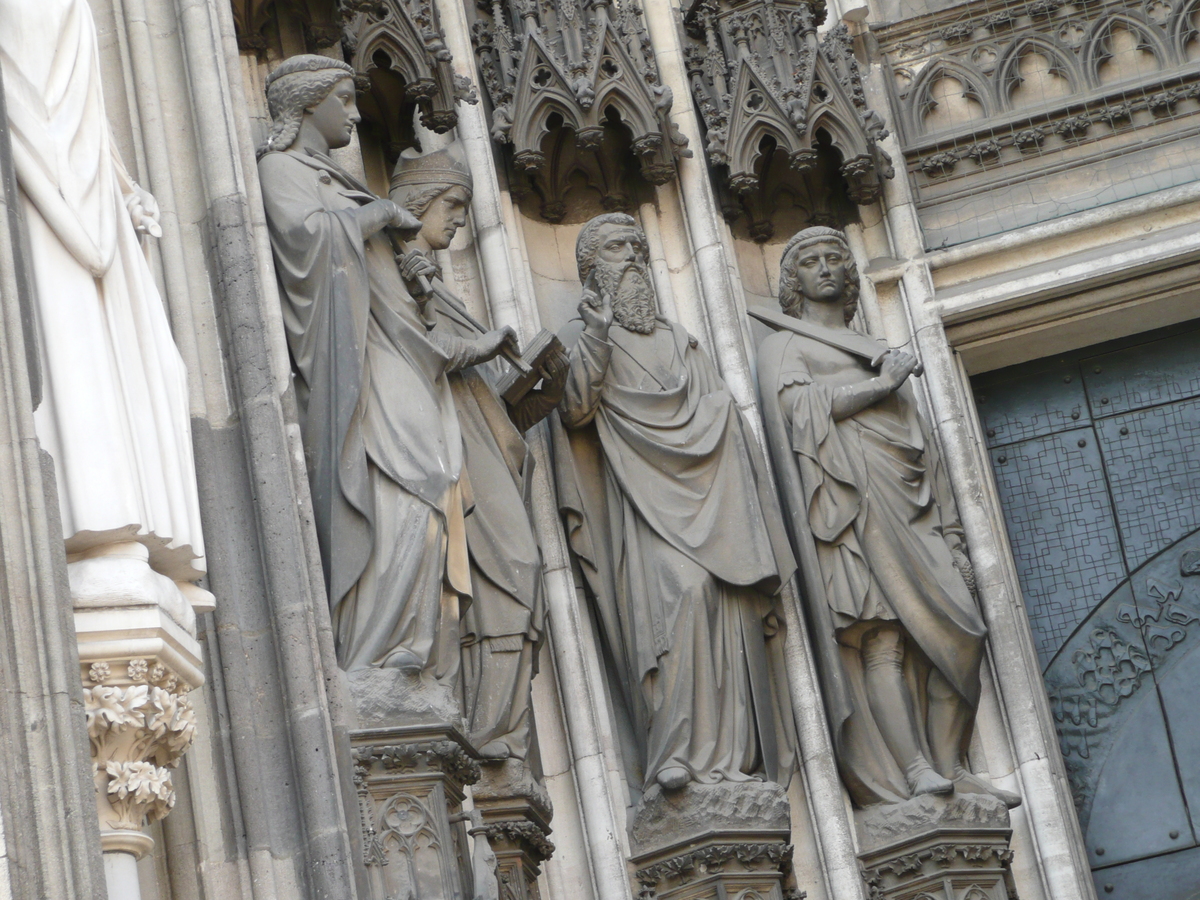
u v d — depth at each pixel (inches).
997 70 1197.7
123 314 678.5
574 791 968.9
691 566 983.6
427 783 797.2
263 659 795.4
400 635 815.1
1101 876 1107.9
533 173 1081.4
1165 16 1191.6
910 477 1045.2
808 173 1141.7
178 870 761.6
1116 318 1170.0
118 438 655.1
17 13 668.1
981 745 1055.6
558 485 1007.0
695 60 1136.2
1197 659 1135.6
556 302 1083.3
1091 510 1172.5
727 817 953.5
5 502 591.2
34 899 552.7
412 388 858.1
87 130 676.7
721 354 1074.1
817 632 1021.2
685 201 1102.4
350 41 995.9
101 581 650.8
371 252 880.3
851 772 1013.2
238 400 829.2
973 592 1064.2
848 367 1061.8
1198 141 1168.2
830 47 1144.2
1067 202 1170.0
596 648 1009.5
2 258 618.2
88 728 641.0
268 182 877.2
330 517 829.8
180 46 873.5
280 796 776.9
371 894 775.1
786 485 1035.9
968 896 993.5
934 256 1152.2
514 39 1087.0
